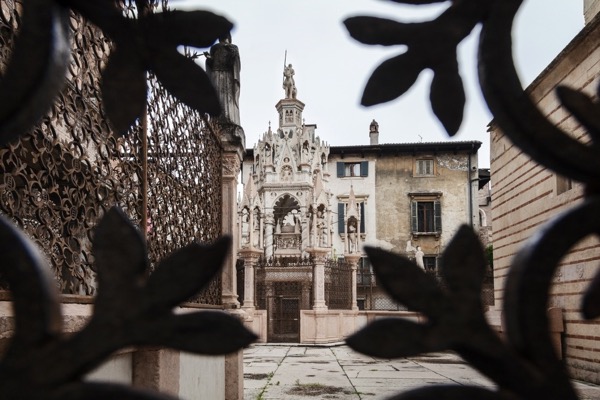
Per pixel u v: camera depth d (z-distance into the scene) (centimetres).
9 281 84
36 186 380
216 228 788
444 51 104
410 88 104
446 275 87
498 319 1484
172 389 514
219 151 820
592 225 87
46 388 81
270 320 2464
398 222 3988
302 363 1541
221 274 779
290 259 2758
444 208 3984
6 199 309
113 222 87
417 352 83
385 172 4047
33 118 93
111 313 83
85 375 85
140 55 100
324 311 2356
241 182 4072
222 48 895
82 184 390
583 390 1043
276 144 3222
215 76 886
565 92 95
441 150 4028
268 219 3047
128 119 100
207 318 83
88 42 406
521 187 1477
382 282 86
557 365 85
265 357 1744
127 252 85
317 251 2389
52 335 83
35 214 335
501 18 98
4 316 255
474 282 86
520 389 84
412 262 87
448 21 102
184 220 623
